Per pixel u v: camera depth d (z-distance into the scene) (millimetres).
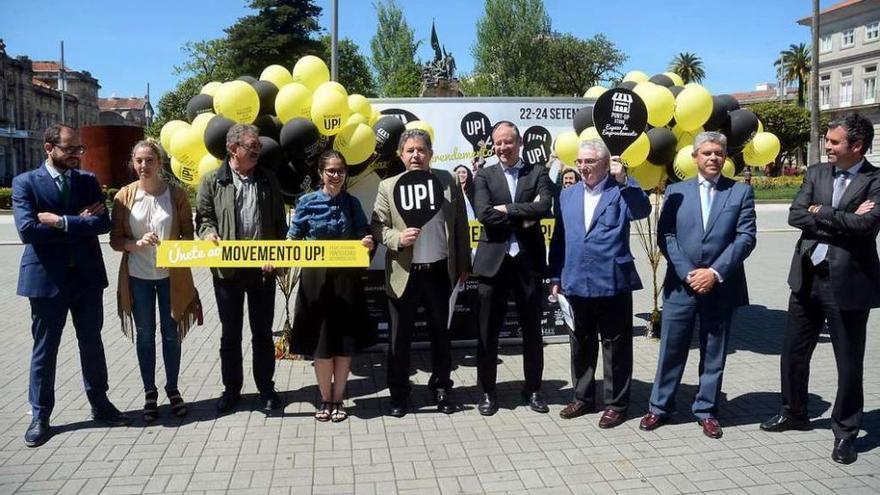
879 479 3879
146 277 4770
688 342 4652
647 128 6449
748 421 4832
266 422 4816
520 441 4473
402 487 3793
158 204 4793
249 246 4617
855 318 4180
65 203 4391
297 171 6020
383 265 6641
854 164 4242
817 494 3697
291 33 40625
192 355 6637
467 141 6641
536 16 45969
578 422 4832
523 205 4801
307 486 3805
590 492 3730
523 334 5082
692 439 4504
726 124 6645
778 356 6539
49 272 4359
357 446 4379
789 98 89938
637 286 4707
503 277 4938
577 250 4723
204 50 42312
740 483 3836
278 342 6715
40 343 4430
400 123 6023
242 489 3764
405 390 4969
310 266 4637
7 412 5000
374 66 47031
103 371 4703
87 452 4266
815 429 4668
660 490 3752
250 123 5738
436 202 4777
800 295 4465
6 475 3920
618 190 4723
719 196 4531
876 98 63344
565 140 6262
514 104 6672
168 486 3797
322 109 5535
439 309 4996
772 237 17812
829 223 4121
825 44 68750
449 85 20484
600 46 55281
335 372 4871
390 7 46438
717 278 4398
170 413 4992
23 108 72562
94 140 8484
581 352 4902
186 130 6039
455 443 4438
